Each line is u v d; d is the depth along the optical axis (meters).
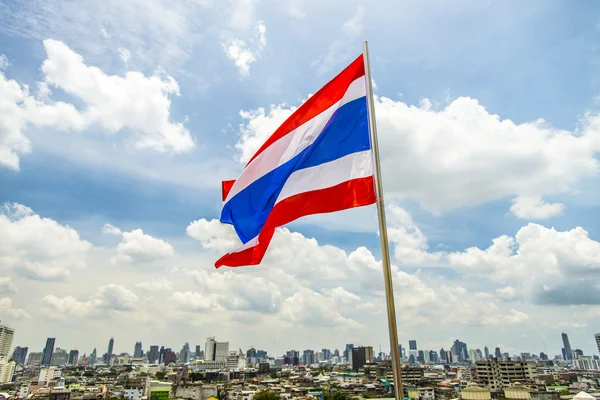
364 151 11.48
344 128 12.12
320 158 12.23
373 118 11.11
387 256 9.44
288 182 12.55
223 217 14.43
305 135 13.05
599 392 146.50
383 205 10.12
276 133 13.88
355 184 11.27
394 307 8.85
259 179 13.76
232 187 14.40
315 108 13.14
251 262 13.05
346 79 12.71
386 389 178.25
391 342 8.55
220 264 13.62
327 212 11.46
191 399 190.50
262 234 12.50
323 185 11.84
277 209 12.41
